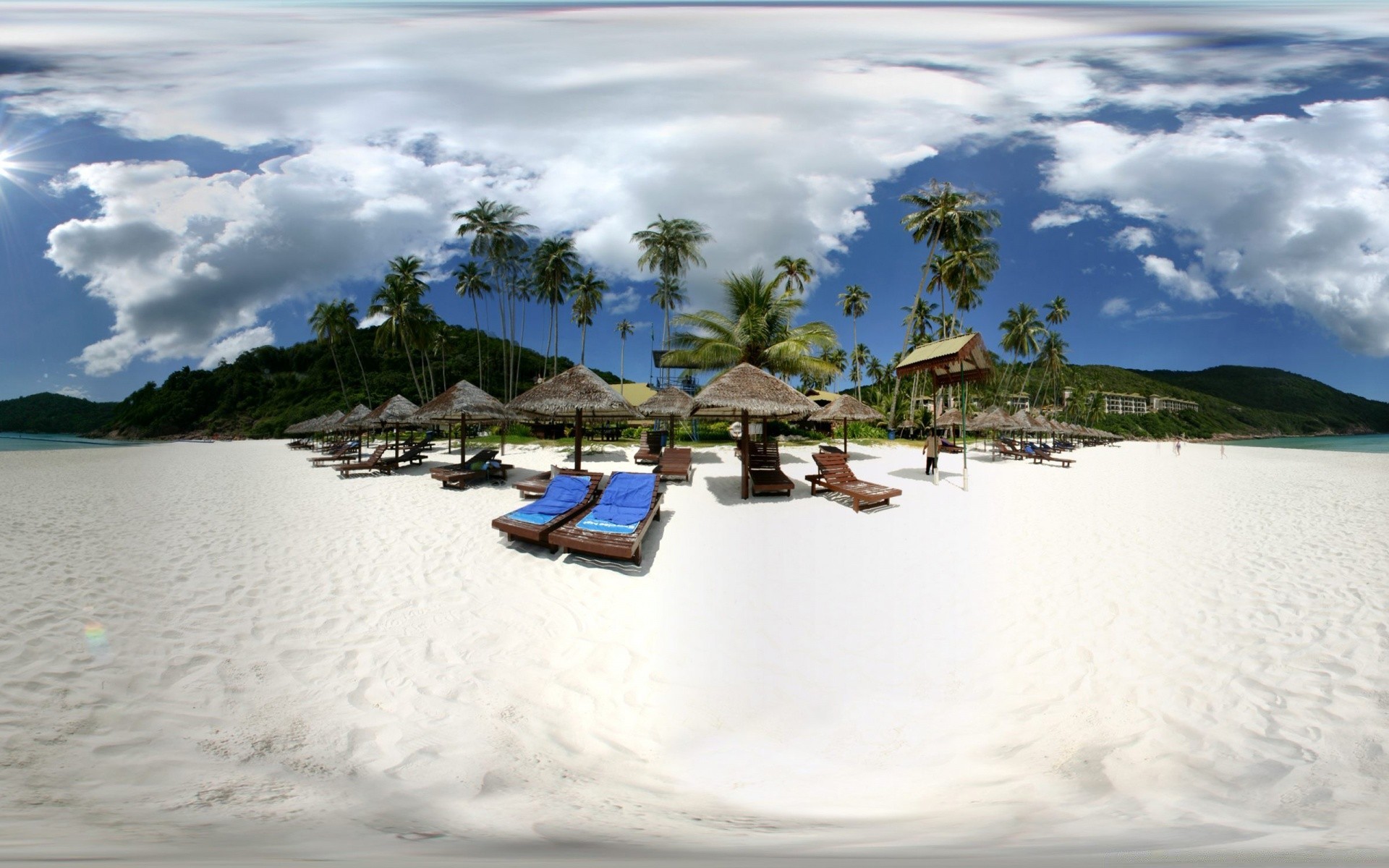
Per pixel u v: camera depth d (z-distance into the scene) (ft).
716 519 26.22
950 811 6.96
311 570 18.04
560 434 89.10
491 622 13.98
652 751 9.00
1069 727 9.63
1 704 9.81
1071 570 18.61
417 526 24.73
